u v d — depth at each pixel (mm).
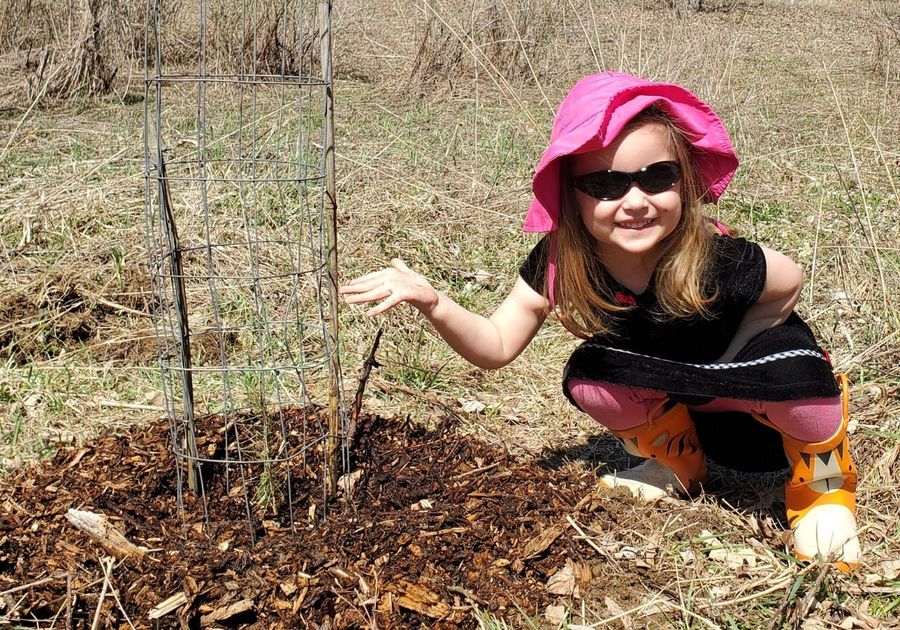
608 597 2322
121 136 7320
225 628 2160
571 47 10125
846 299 4230
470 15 10016
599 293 2434
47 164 6379
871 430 3102
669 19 11391
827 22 17672
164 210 2311
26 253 4730
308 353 3828
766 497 2793
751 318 2486
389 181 6078
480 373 3715
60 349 3867
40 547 2344
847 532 2408
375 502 2582
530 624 2197
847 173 6371
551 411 3424
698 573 2410
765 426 2598
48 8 10789
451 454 2867
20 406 3330
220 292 4328
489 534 2463
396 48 11781
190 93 9227
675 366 2404
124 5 9961
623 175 2186
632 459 3051
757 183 6258
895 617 2242
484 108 8906
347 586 2254
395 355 3822
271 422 2971
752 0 20250
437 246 5039
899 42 11680
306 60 9766
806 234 5160
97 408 3350
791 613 2230
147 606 2170
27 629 2088
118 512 2477
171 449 2779
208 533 2410
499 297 4492
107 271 4461
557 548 2457
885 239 4945
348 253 4820
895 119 8211
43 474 2709
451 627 2178
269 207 5223
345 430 2742
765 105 8969
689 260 2299
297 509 2541
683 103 2238
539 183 2275
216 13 9500
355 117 8391
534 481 2732
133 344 3877
